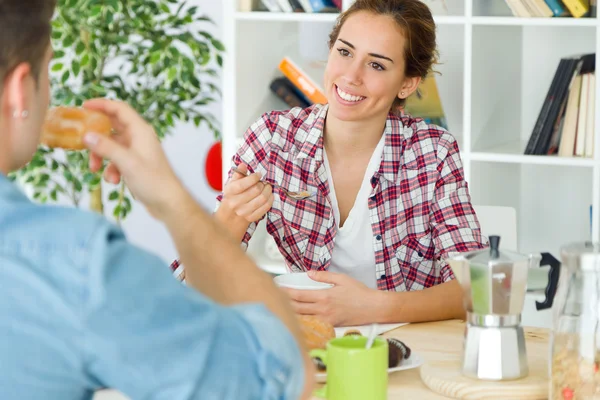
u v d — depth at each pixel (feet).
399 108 7.39
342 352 3.96
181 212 2.90
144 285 2.34
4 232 2.36
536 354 5.02
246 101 10.40
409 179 7.01
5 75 2.53
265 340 2.48
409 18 6.81
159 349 2.29
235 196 6.08
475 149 9.59
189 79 11.16
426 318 5.92
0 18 2.48
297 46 10.48
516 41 10.28
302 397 2.73
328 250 7.02
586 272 4.00
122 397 4.24
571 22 8.91
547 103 9.27
